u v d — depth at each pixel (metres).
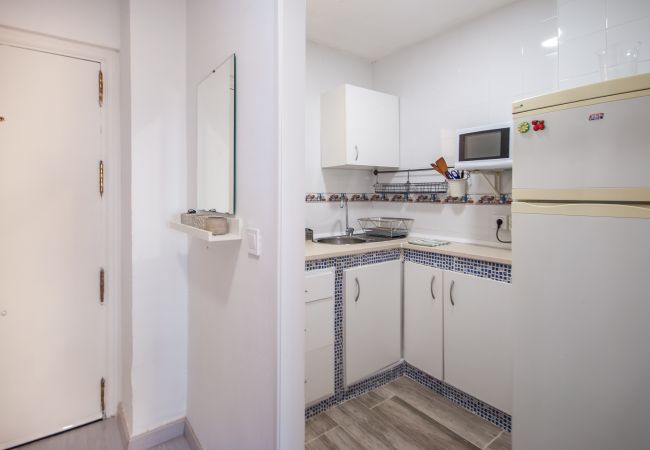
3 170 1.61
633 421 1.12
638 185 1.09
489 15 2.32
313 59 2.74
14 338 1.67
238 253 1.29
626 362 1.13
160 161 1.70
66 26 1.66
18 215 1.65
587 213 1.21
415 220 2.84
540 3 2.07
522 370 1.41
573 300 1.25
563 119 1.26
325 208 2.87
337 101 2.62
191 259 1.76
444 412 2.02
